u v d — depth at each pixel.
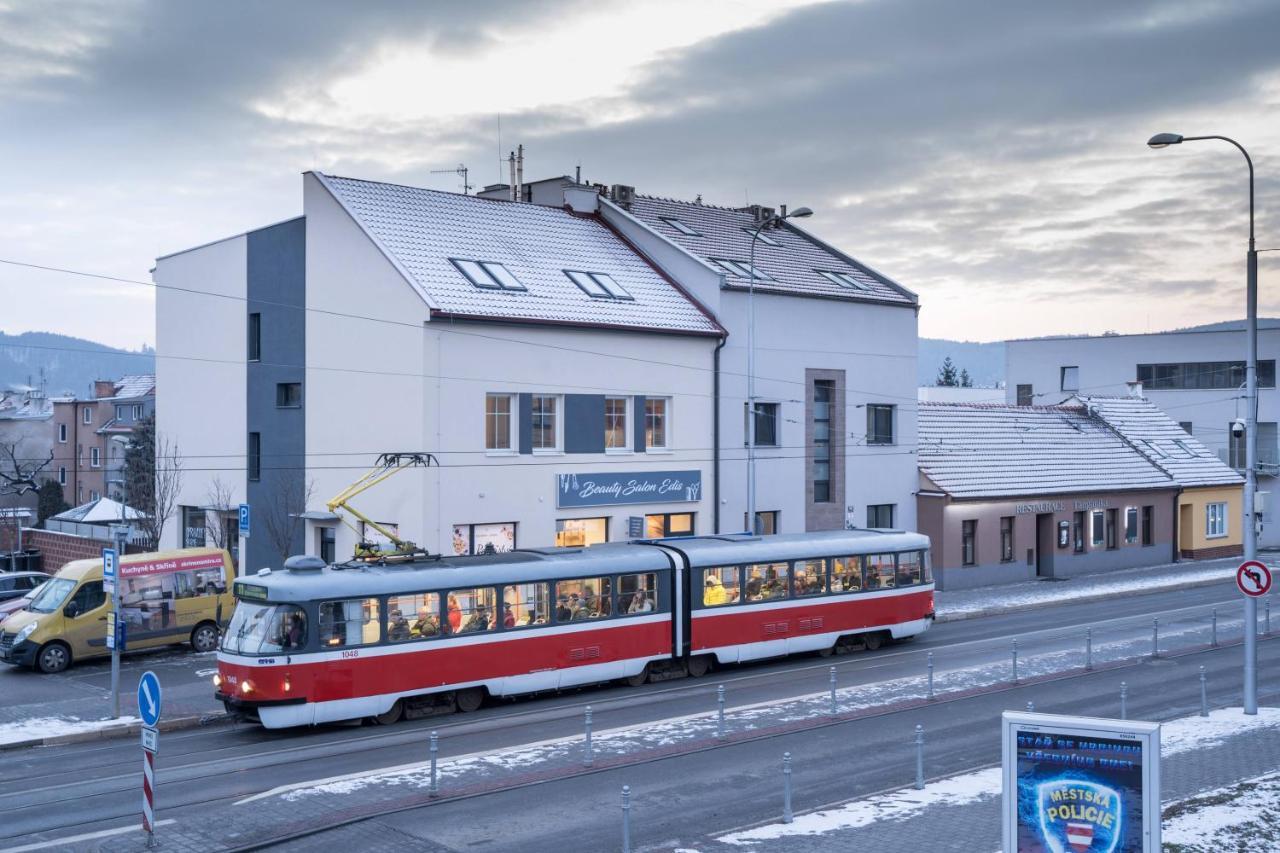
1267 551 60.62
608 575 25.39
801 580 28.89
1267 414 64.44
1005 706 22.91
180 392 40.59
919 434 45.88
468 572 23.34
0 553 49.50
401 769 18.00
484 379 31.94
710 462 37.50
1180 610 38.19
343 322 33.53
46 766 18.75
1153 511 52.03
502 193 44.78
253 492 37.25
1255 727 20.67
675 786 17.09
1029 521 46.06
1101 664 27.72
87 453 78.00
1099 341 70.19
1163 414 58.16
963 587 43.19
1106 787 11.30
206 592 30.09
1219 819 14.86
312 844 14.45
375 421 32.34
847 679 26.20
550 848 14.24
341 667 21.41
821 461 41.00
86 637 27.84
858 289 42.66
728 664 28.88
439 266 32.97
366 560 23.44
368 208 34.16
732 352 37.91
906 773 17.88
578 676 24.66
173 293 40.97
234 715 22.50
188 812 15.88
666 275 39.25
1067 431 51.72
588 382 34.25
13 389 97.81
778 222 47.00
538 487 33.09
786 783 15.19
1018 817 11.61
